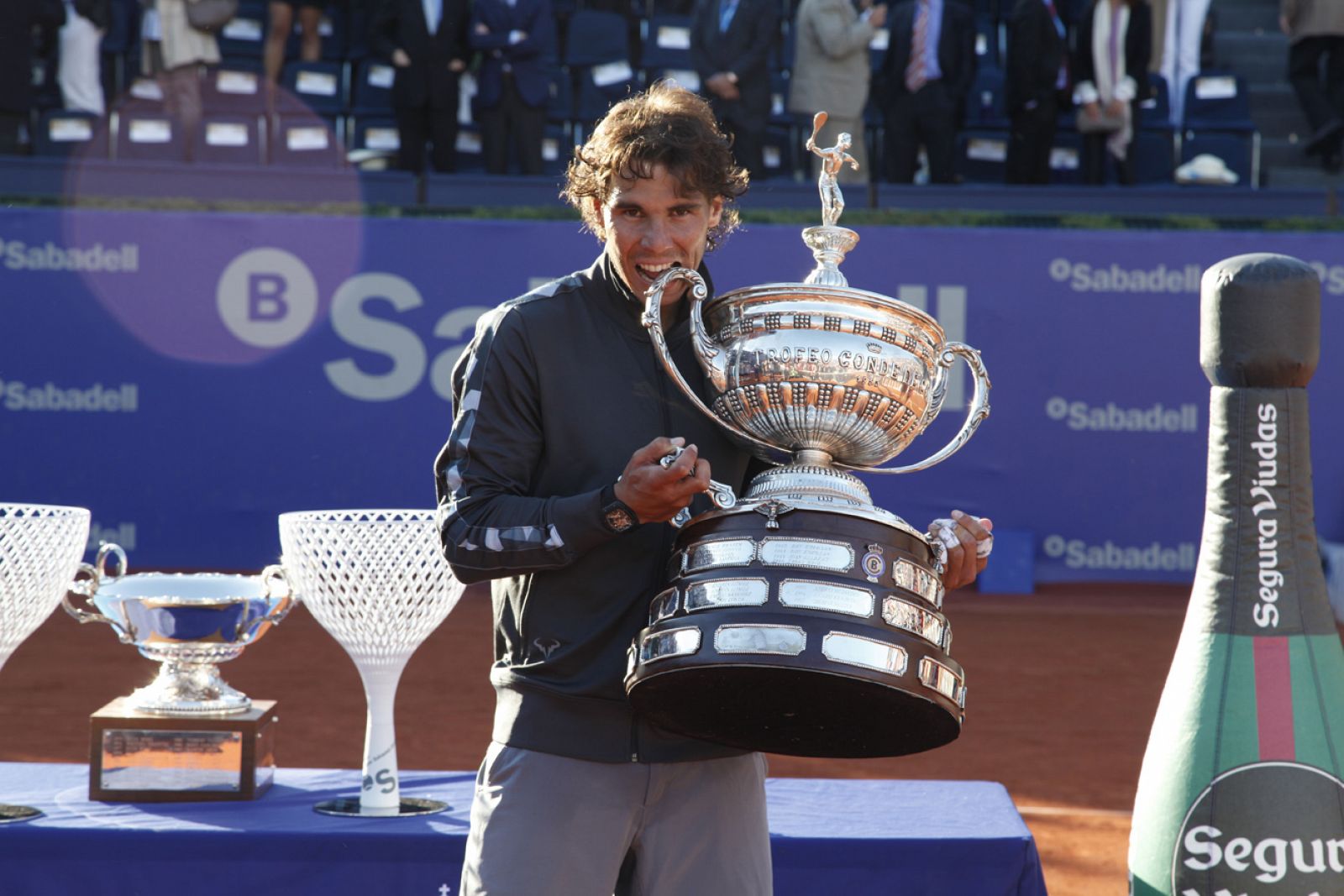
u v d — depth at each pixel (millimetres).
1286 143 34031
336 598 6406
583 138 30469
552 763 4965
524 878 4883
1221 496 5852
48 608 6512
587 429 4980
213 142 28625
